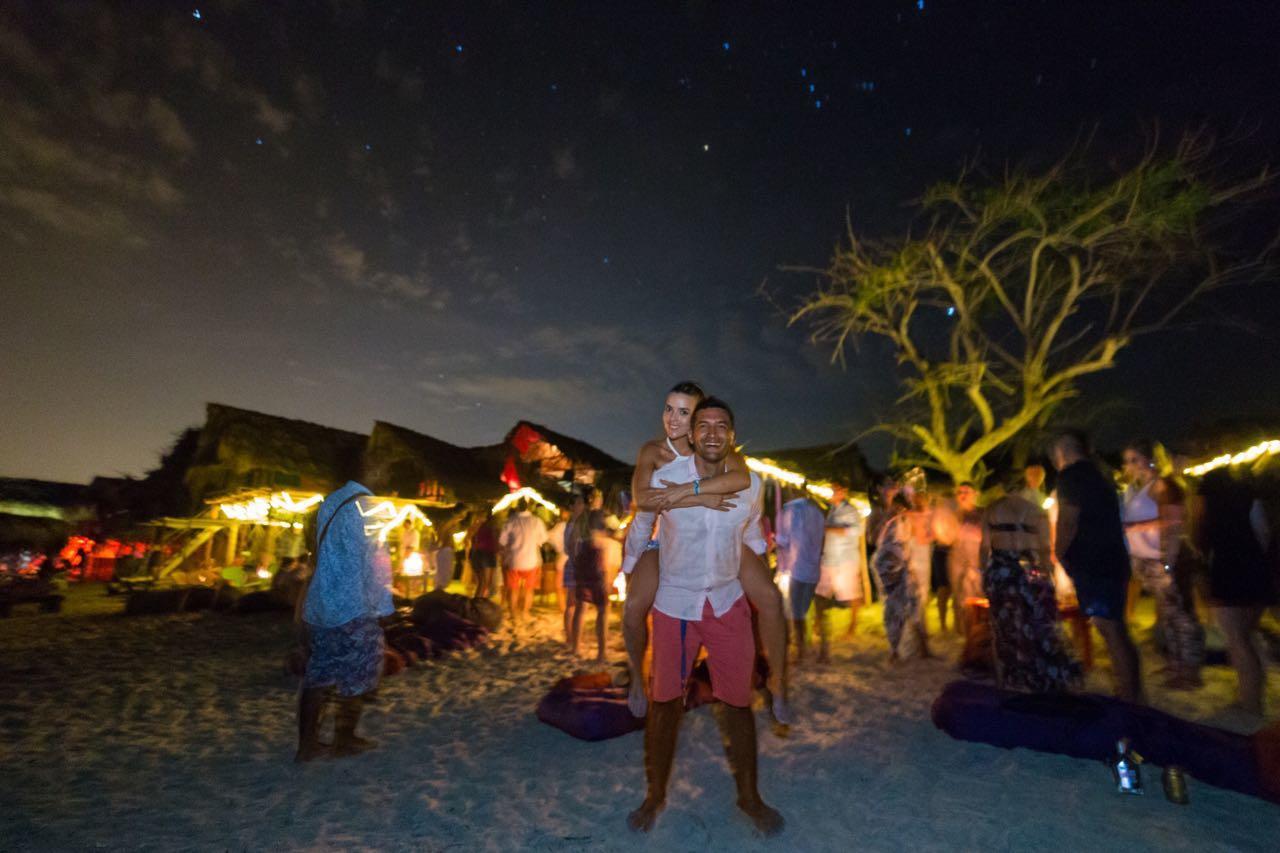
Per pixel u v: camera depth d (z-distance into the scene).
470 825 3.40
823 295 16.28
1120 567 4.55
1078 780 3.68
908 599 6.61
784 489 11.91
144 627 10.57
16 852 3.12
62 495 25.02
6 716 5.38
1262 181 12.75
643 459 3.34
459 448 23.66
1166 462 6.32
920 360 15.92
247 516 15.66
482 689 6.29
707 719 5.00
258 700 5.89
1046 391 15.09
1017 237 14.80
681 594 3.19
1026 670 4.59
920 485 7.57
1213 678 5.49
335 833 3.32
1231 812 3.32
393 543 17.17
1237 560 4.67
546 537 12.23
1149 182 13.34
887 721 4.82
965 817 3.34
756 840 3.18
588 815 3.49
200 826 3.40
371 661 4.47
